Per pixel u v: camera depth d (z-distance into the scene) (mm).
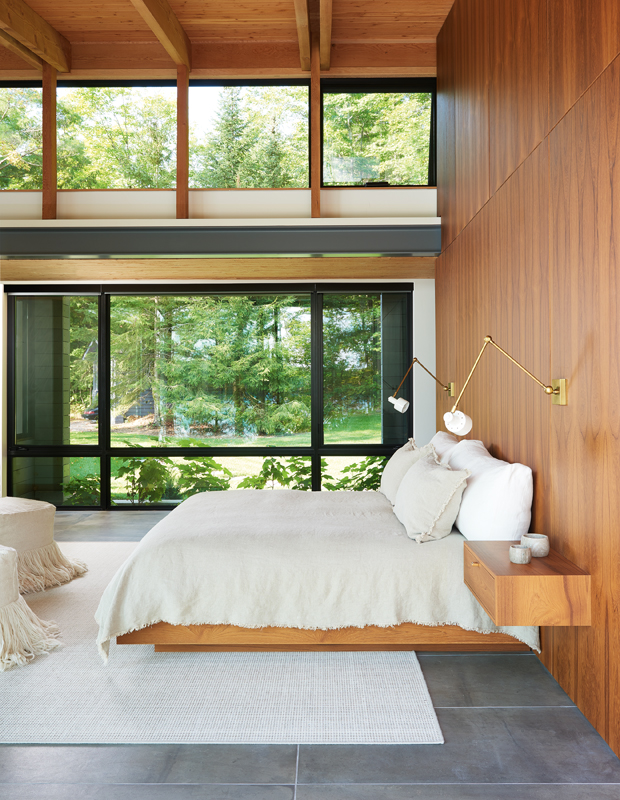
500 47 3348
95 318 6188
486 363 3658
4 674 2627
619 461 1971
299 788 1861
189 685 2521
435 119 5555
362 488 6133
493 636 2699
